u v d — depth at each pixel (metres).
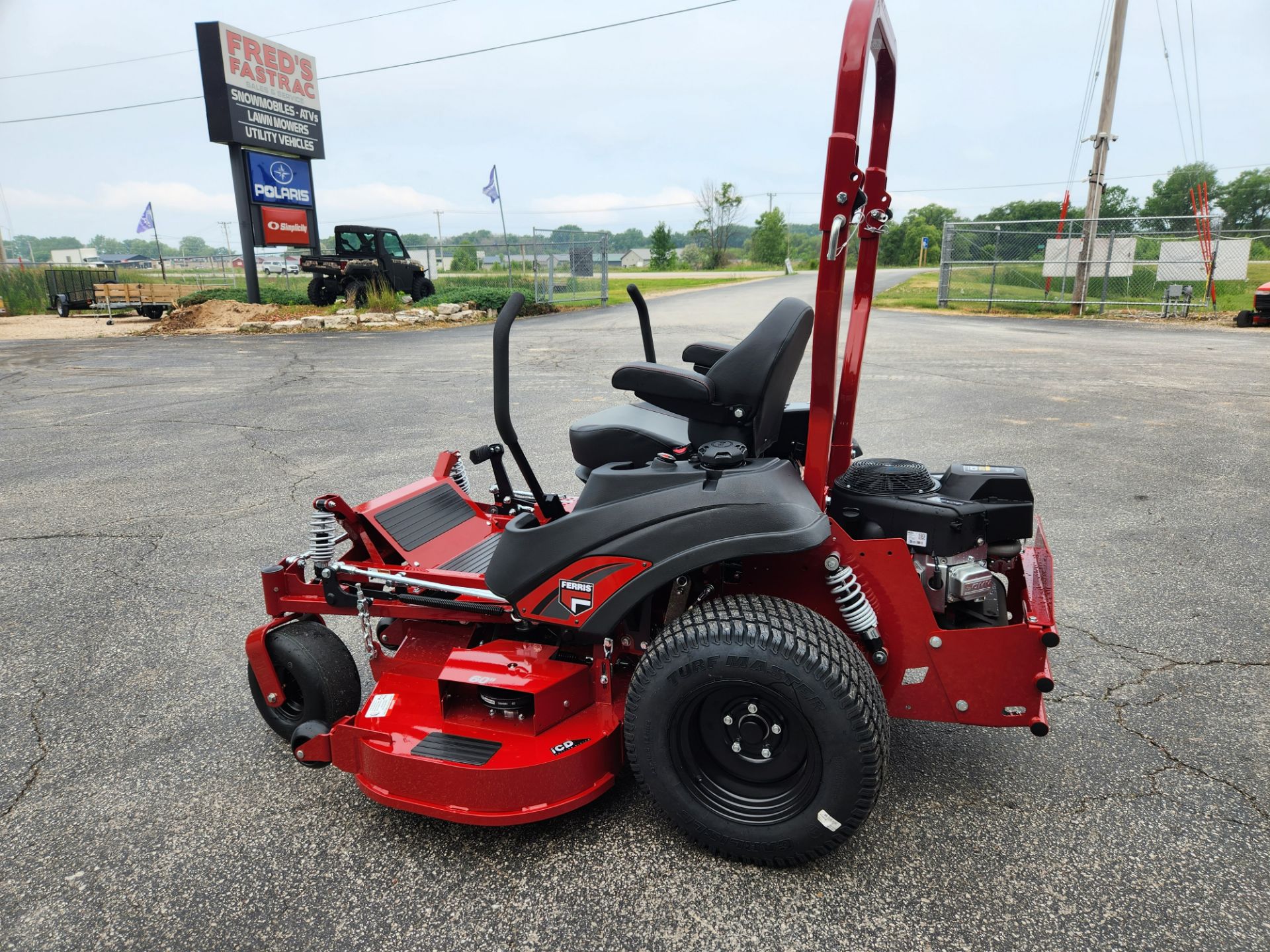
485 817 2.40
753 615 2.24
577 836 2.55
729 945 2.12
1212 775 2.78
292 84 23.86
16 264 32.78
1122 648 3.64
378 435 8.09
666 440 2.99
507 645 2.73
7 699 3.46
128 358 15.28
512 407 9.30
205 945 2.18
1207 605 4.03
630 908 2.26
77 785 2.89
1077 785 2.74
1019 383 10.16
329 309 22.12
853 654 2.24
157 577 4.71
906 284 35.53
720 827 2.35
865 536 2.61
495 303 21.88
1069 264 20.52
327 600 3.07
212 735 3.19
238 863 2.48
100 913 2.29
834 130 2.21
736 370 2.56
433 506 3.47
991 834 2.51
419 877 2.40
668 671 2.27
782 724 2.29
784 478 2.36
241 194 23.16
